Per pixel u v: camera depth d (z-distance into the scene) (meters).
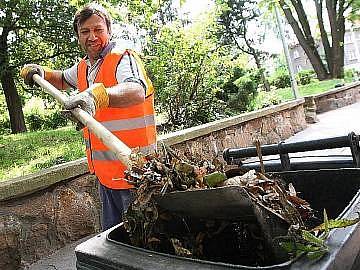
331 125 9.99
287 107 9.34
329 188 1.96
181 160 1.56
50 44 17.81
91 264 1.37
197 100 9.41
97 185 4.47
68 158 7.13
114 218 2.99
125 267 1.26
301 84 24.00
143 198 1.48
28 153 8.34
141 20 9.21
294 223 1.25
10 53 17.88
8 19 16.38
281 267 1.10
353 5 22.91
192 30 9.64
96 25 2.86
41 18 16.86
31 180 3.73
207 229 1.52
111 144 1.94
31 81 3.48
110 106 2.39
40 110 26.16
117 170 2.86
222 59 10.23
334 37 23.61
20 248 3.65
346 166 2.63
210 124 6.49
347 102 15.77
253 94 13.47
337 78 23.59
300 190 2.02
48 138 11.45
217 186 1.39
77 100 2.13
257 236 1.39
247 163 2.80
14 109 19.42
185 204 1.43
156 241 1.50
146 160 1.68
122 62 2.70
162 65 9.06
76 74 3.49
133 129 2.79
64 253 3.88
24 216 3.73
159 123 9.13
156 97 9.05
